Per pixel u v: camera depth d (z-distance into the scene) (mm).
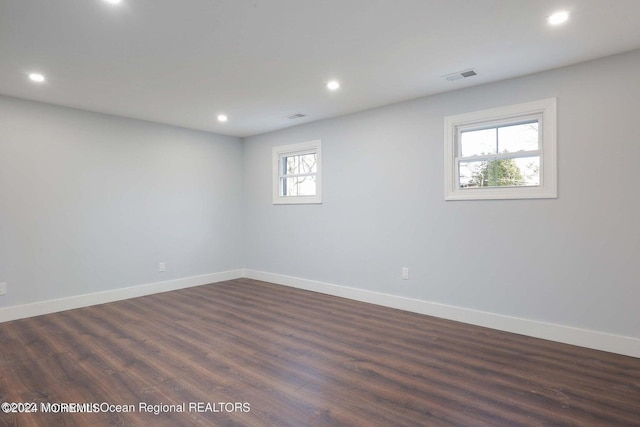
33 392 2297
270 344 3096
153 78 3270
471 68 3098
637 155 2756
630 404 2143
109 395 2264
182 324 3625
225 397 2240
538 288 3209
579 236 3002
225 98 3877
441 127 3771
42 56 2764
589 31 2455
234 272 5906
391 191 4180
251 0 2053
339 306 4262
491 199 3453
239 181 5973
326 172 4836
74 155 4215
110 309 4168
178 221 5195
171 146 5121
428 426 1940
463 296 3656
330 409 2105
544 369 2594
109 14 2174
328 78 3322
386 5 2121
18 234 3834
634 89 2760
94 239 4383
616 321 2852
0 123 3711
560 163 3082
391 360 2762
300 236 5188
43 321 3719
